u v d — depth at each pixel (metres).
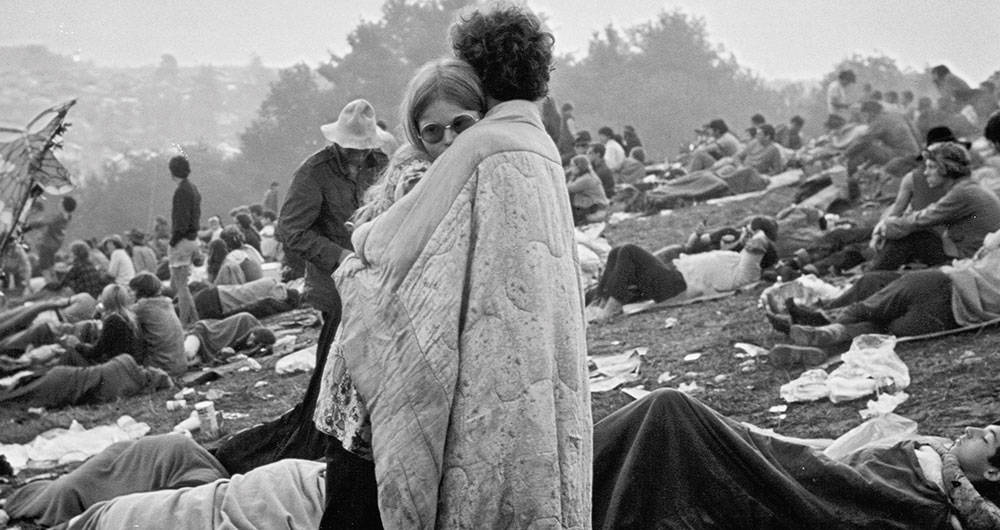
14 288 18.81
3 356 11.98
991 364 6.61
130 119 170.12
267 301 13.83
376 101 73.44
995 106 18.47
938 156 8.41
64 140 9.96
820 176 15.34
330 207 7.32
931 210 8.31
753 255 10.14
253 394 9.51
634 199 18.28
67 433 8.56
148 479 5.64
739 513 4.57
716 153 21.98
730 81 94.56
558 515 3.41
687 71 92.81
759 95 96.94
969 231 8.27
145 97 186.88
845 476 4.67
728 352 8.09
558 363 3.51
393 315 3.53
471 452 3.43
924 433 5.75
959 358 6.81
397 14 78.06
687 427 4.64
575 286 3.61
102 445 8.20
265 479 4.67
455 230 3.51
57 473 7.58
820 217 11.27
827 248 10.26
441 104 3.69
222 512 4.57
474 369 3.45
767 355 7.82
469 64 3.76
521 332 3.45
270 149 76.75
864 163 14.91
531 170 3.56
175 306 15.02
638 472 4.59
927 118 17.64
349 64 75.62
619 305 10.08
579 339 3.58
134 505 4.73
